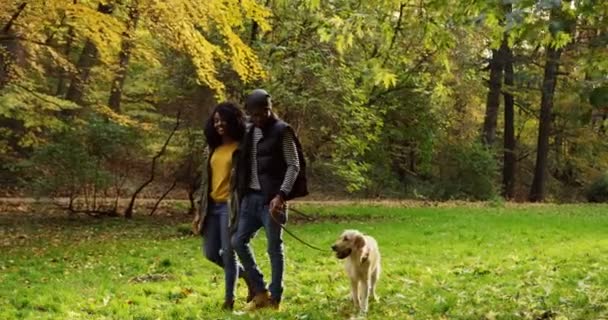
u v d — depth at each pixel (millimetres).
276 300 6066
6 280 7934
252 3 12055
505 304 6219
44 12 12562
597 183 30203
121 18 13328
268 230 5910
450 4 5938
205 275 8328
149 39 14992
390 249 10812
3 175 19938
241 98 15148
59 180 15078
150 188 20906
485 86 27906
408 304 6426
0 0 12125
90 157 15180
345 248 6090
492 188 26734
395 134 20875
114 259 9766
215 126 6082
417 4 6367
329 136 15938
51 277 8273
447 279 7938
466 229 13617
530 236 12555
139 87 18641
